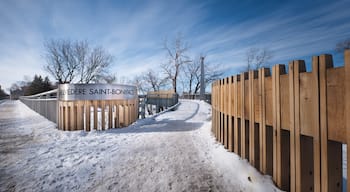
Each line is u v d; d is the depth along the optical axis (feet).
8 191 7.88
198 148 13.97
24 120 29.66
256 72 9.10
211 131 19.49
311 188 6.24
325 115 5.27
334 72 5.07
